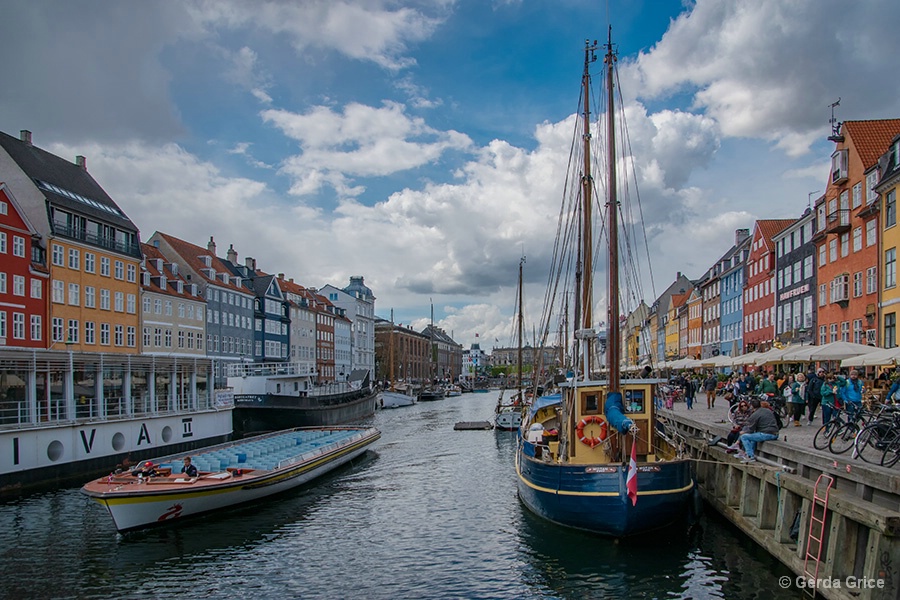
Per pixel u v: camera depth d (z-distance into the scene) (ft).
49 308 138.51
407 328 482.28
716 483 67.36
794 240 161.99
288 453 93.86
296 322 285.02
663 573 48.62
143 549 58.95
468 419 212.64
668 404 113.19
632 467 52.01
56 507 75.51
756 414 57.57
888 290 109.81
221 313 223.10
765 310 186.60
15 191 142.31
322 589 49.01
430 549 58.44
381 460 114.11
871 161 121.49
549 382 150.10
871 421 47.42
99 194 168.25
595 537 56.18
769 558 50.06
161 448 112.88
